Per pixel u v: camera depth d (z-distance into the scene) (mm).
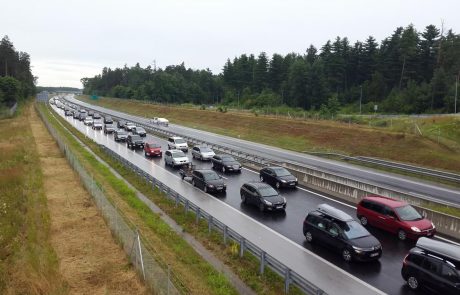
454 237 20031
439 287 13625
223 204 25281
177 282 14109
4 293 13312
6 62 135000
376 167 41219
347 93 109375
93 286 14594
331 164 42438
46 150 44938
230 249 17656
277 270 14367
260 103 113625
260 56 131250
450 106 80562
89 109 129250
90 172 33031
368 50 117312
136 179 31375
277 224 21531
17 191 25734
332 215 18078
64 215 22438
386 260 17172
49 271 15016
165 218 22547
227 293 13758
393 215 20125
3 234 18172
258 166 37031
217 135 66812
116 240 18656
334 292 14266
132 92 157500
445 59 99875
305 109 105812
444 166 40469
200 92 141750
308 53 144750
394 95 94000
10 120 75875
